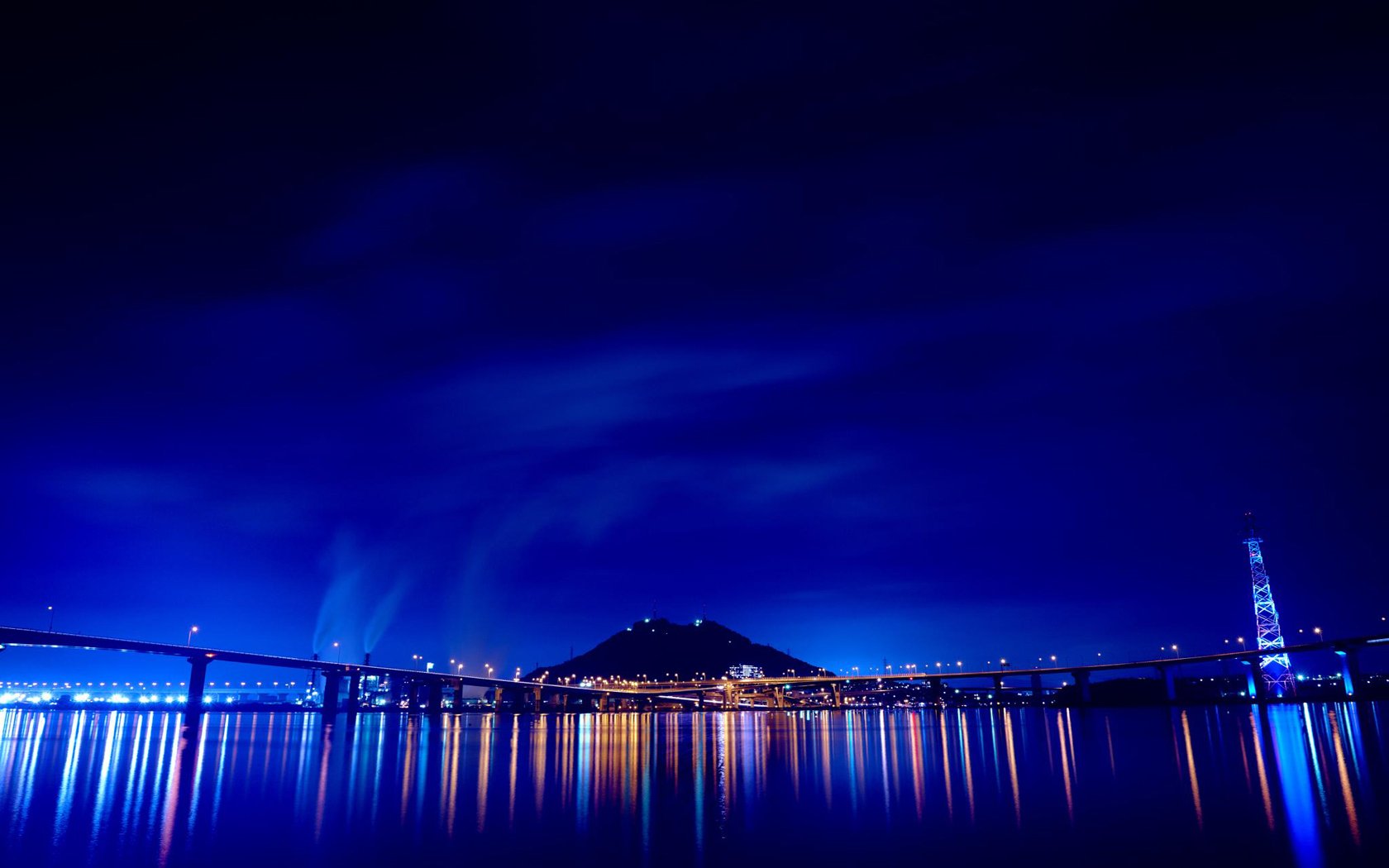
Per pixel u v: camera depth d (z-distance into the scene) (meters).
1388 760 72.75
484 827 48.75
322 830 47.81
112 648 169.62
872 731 168.88
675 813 53.50
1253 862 37.50
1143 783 63.25
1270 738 102.38
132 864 39.91
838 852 41.75
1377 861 36.91
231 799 59.19
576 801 59.34
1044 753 93.25
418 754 102.75
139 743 116.19
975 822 48.88
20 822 49.72
